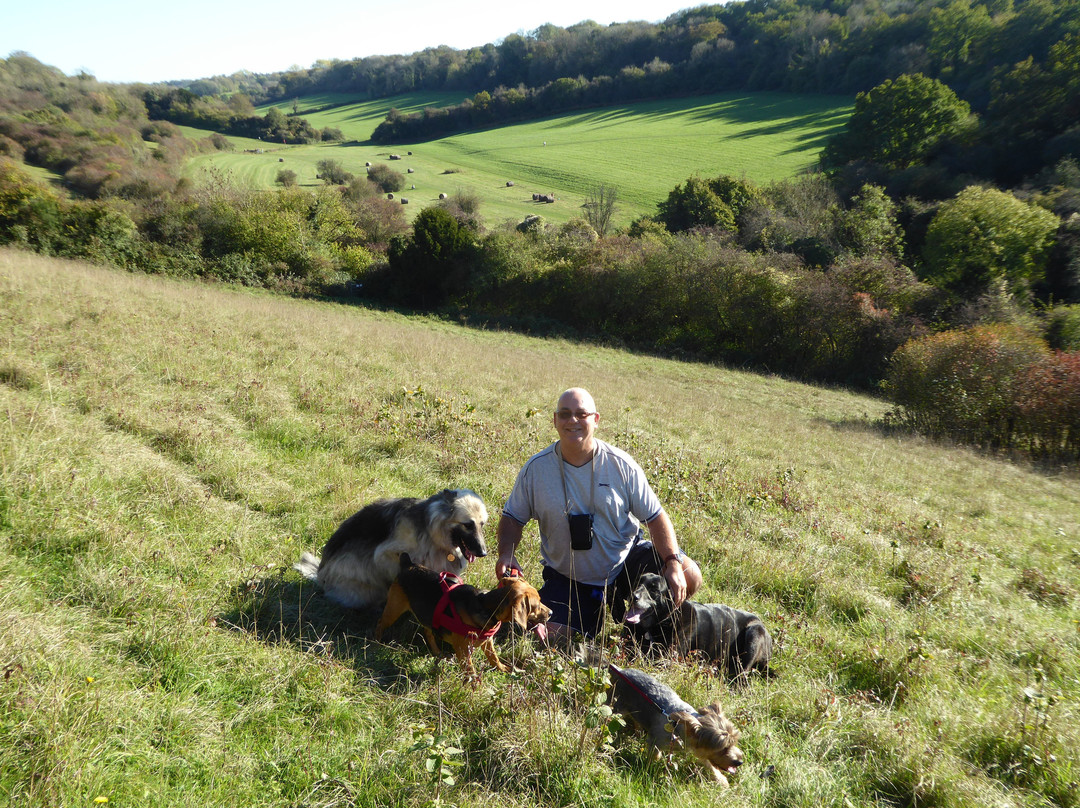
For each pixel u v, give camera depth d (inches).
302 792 114.3
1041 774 143.3
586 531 167.9
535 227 1891.0
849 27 3646.7
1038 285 1583.4
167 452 246.4
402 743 125.1
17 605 143.4
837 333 1307.8
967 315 1221.7
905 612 227.0
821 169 2516.0
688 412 613.0
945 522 356.5
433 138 4318.4
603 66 4731.8
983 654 201.2
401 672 153.9
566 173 3065.9
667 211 2283.5
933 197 2066.9
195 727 122.3
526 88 4773.6
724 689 156.6
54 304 446.9
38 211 1235.2
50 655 129.6
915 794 131.7
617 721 126.5
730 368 1283.2
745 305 1387.8
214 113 4264.3
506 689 140.7
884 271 1350.9
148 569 170.4
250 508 222.5
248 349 441.1
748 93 4040.4
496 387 517.0
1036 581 270.5
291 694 137.3
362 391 388.2
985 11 2915.8
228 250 1542.8
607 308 1510.8
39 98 3166.8
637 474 172.7
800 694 161.9
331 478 254.2
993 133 2237.9
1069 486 570.3
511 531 175.6
